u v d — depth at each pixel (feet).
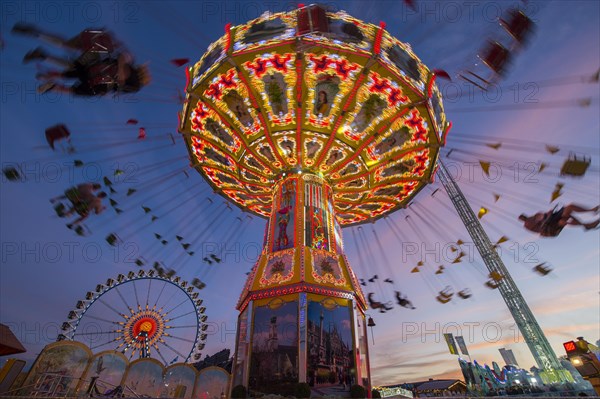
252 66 50.98
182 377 46.65
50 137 37.50
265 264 53.88
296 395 39.55
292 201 60.90
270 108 58.03
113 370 43.14
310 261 51.49
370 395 45.21
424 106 53.98
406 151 61.93
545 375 120.88
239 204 78.95
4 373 35.60
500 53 32.65
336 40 47.73
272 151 64.39
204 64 53.01
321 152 64.39
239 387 41.81
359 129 60.70
